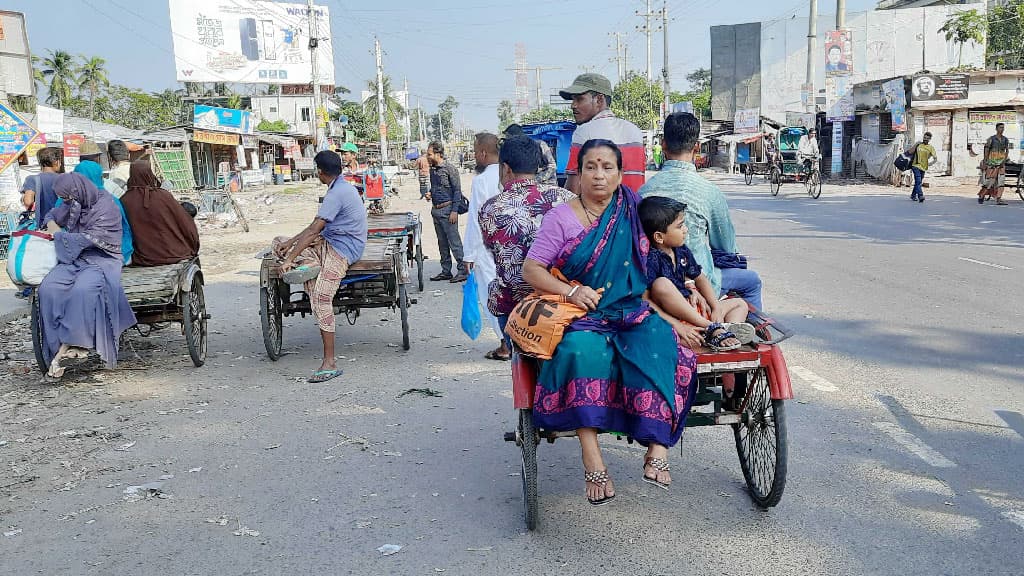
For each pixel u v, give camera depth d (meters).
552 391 3.75
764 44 54.16
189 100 67.50
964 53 49.28
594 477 3.76
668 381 3.70
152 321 7.48
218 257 15.78
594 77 6.25
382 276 7.76
